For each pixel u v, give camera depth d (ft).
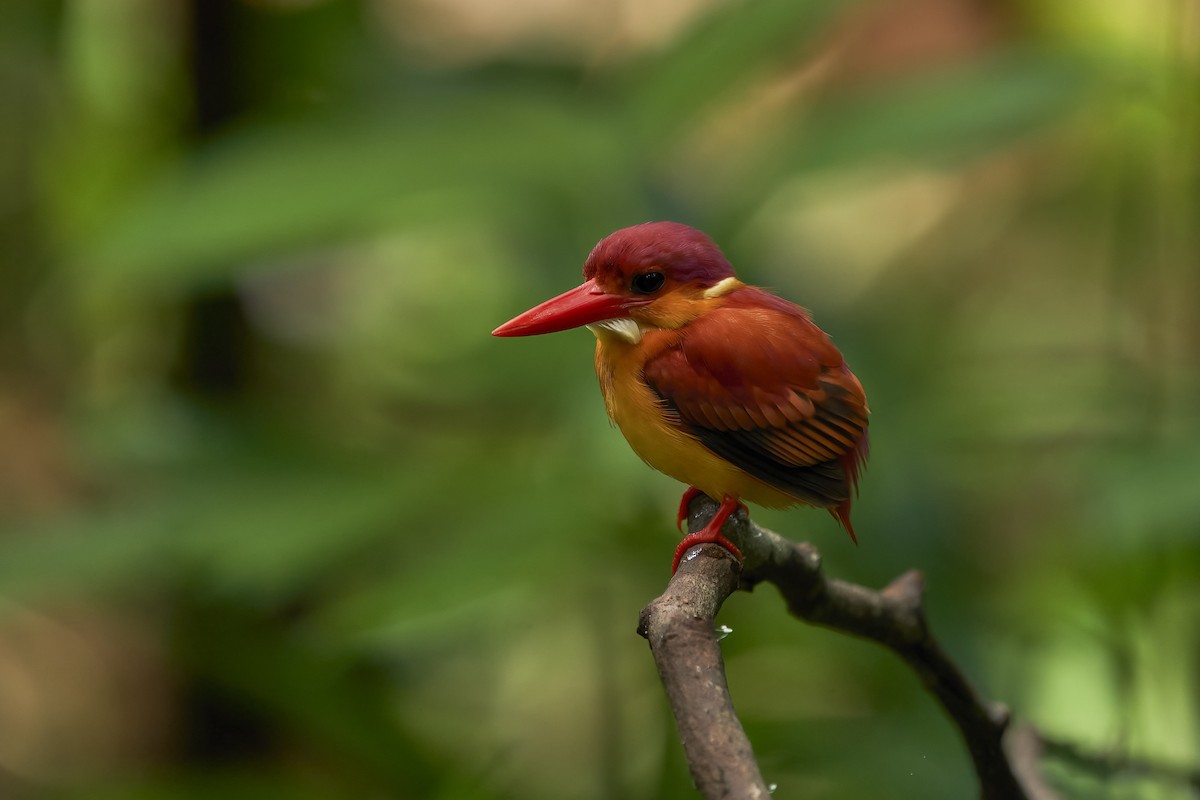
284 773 32.99
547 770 34.17
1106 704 27.68
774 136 25.95
